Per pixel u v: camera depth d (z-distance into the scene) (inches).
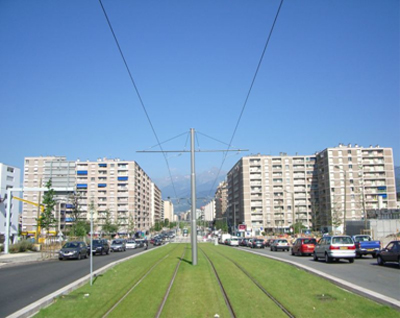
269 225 4180.6
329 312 385.7
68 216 3599.9
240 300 462.9
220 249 1797.5
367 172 3752.5
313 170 4239.7
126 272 778.8
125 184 4404.5
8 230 1494.8
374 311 379.9
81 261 1213.1
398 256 823.1
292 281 602.9
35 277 743.7
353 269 796.0
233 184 5118.1
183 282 624.4
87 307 430.3
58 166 1408.7
